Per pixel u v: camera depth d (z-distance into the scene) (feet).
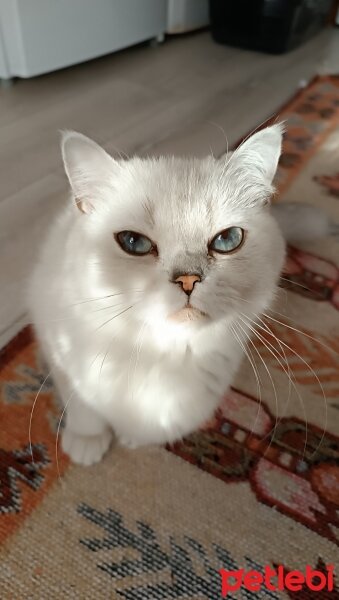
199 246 0.69
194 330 0.73
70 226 0.86
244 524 0.90
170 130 2.10
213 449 1.01
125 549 0.84
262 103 2.40
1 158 1.81
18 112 2.15
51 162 1.81
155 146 1.97
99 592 0.79
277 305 1.31
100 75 2.56
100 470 0.95
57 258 0.86
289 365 1.20
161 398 0.84
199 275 0.68
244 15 2.93
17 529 0.85
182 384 0.83
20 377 1.09
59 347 0.84
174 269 0.68
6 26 2.09
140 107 2.28
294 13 2.87
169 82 2.56
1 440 0.98
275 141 0.77
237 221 0.73
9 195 1.63
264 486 0.96
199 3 3.13
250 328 0.86
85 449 0.97
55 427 1.01
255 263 0.74
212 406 0.92
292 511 0.92
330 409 1.11
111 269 0.69
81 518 0.88
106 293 0.70
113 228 0.71
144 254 0.70
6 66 2.24
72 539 0.85
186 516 0.90
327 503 0.94
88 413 0.93
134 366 0.79
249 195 0.77
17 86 2.36
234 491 0.94
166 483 0.95
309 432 1.06
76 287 0.74
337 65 2.94
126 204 0.71
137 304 0.69
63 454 0.97
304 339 1.27
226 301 0.71
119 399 0.83
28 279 1.06
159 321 0.71
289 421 1.08
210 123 2.18
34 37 2.15
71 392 0.90
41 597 0.77
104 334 0.75
